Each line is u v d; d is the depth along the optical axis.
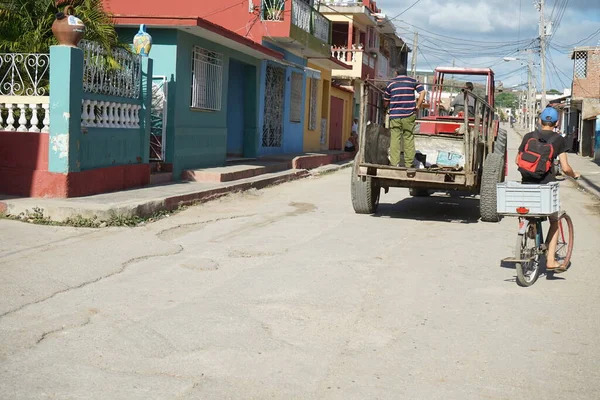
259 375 4.71
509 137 71.25
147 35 13.34
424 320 6.08
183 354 5.06
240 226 10.70
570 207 15.43
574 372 4.94
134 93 13.04
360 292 6.93
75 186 11.00
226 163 18.70
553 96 78.25
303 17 23.12
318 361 5.01
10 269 7.32
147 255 8.34
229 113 21.09
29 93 11.33
